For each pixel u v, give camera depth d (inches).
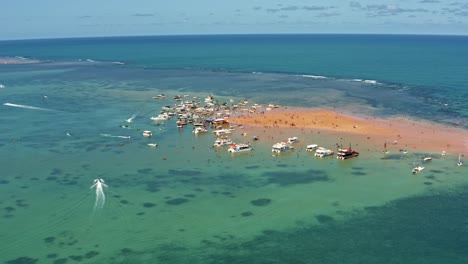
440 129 5226.4
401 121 5634.8
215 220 3051.2
